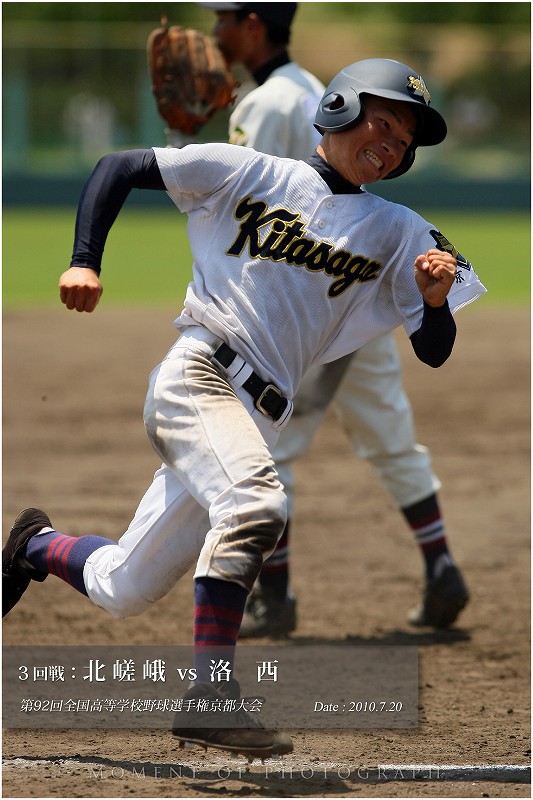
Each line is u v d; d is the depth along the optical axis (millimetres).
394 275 11852
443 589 17766
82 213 11258
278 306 11352
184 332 11680
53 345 41562
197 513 11320
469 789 10867
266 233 11398
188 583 20594
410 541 22984
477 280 12047
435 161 99688
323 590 19844
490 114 100500
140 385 35906
